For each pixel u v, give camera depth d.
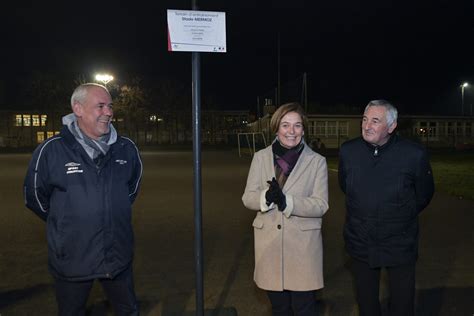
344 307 4.20
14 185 14.62
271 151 3.18
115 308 3.08
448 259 5.67
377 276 3.22
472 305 4.21
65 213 2.75
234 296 4.46
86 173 2.77
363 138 3.16
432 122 48.09
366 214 3.09
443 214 8.59
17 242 6.77
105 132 2.82
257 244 3.16
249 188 3.14
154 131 59.72
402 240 3.06
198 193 2.92
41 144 2.79
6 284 4.85
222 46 2.76
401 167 3.03
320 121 43.91
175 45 2.68
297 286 3.03
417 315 3.99
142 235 7.15
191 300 4.38
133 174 3.10
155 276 5.10
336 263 5.54
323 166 3.11
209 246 6.41
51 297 4.45
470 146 40.06
